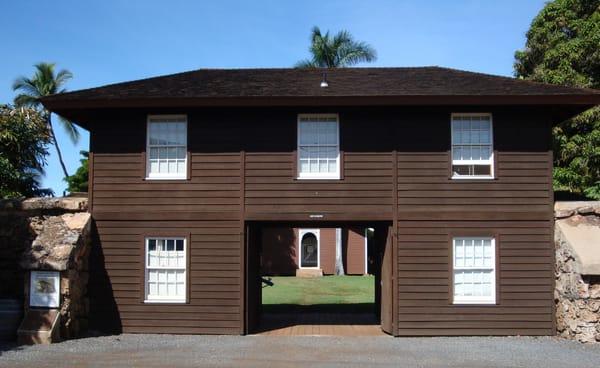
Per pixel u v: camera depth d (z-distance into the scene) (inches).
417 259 572.1
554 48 904.9
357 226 628.1
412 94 564.7
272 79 677.9
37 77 1846.7
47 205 594.6
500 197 576.1
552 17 928.9
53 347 498.0
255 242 620.7
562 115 617.0
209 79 677.3
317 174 584.7
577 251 522.3
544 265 570.6
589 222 554.3
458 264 573.9
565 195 672.4
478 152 584.1
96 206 591.5
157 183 588.7
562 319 552.1
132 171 592.4
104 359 450.3
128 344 516.1
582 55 871.7
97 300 582.9
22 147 842.8
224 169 587.2
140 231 586.6
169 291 584.4
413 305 567.5
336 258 1409.9
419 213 574.9
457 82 632.4
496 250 571.5
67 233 562.6
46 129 920.3
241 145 587.8
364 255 1429.6
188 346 508.1
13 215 603.5
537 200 575.8
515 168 578.6
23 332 516.1
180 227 584.4
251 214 580.7
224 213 582.2
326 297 909.8
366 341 537.6
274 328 611.8
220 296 576.7
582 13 922.1
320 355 469.7
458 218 573.9
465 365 432.1
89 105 575.2
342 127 586.2
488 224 573.9
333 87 615.5
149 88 622.2
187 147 590.6
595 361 444.1
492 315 567.2
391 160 581.3
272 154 586.2
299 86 626.5
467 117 586.9
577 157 855.7
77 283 558.9
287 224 614.2
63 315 532.7
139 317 579.2
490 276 573.3
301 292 986.7
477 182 577.3
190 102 572.7
